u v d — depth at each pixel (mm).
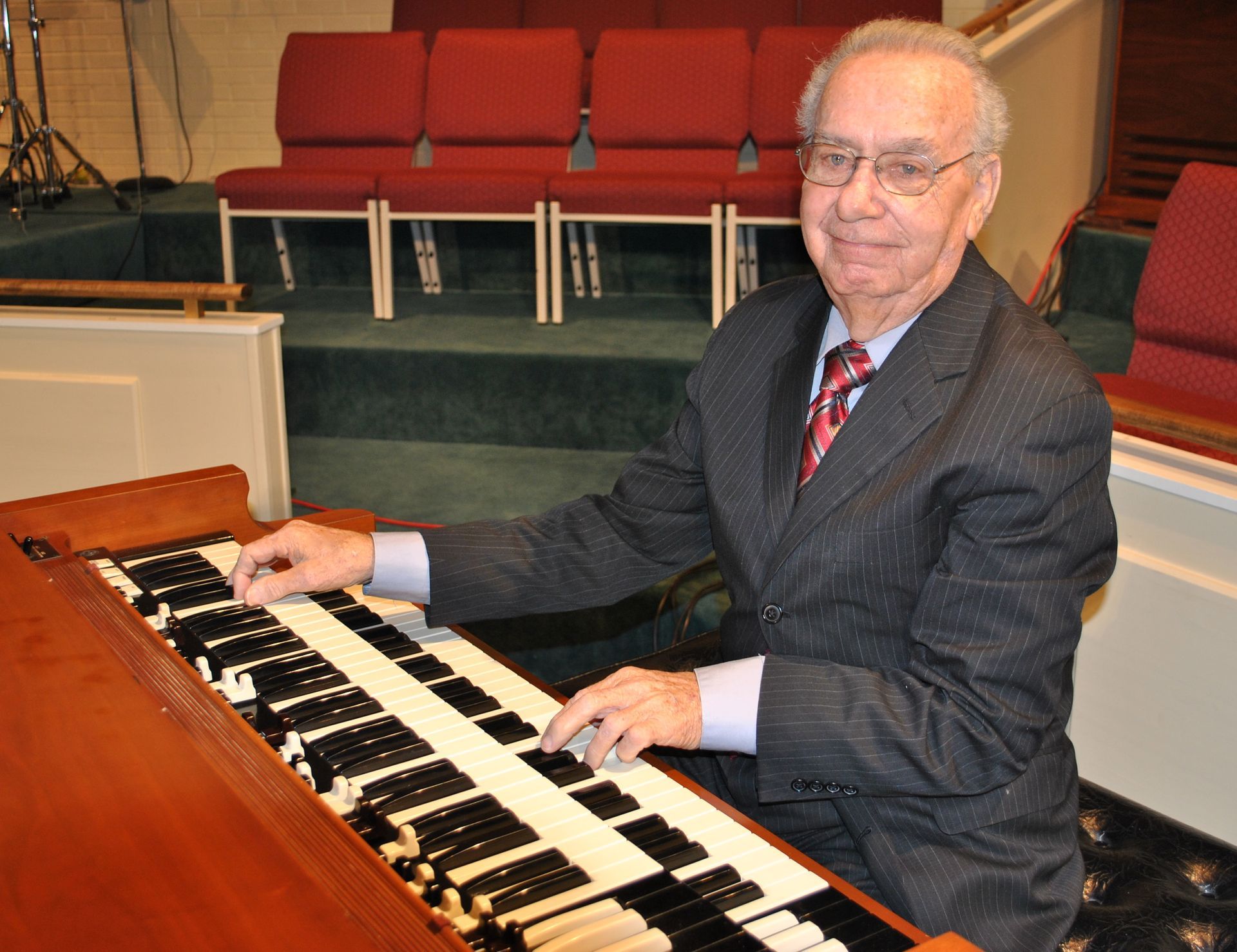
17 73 5418
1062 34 3949
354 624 1306
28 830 771
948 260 1199
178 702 973
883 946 807
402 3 4785
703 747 1081
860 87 1141
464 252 4512
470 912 830
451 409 3557
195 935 668
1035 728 1078
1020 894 1125
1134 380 2006
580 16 4645
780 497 1248
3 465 2688
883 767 1052
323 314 4086
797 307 1368
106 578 1326
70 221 4488
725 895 848
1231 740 1559
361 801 950
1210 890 1327
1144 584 1630
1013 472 1082
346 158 4484
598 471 3322
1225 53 3789
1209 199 2393
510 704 1151
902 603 1183
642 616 2516
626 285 4438
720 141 4184
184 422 2607
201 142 5465
